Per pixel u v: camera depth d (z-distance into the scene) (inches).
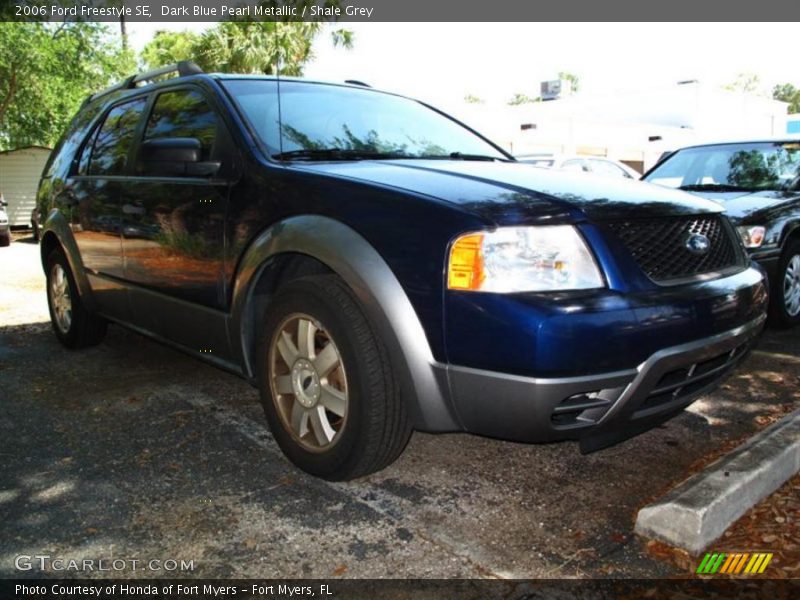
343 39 661.9
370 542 98.9
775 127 1609.3
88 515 106.2
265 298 128.6
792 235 218.1
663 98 1449.3
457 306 95.0
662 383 102.3
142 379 172.4
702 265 110.5
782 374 174.7
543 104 1422.2
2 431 139.0
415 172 116.6
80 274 181.6
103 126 186.4
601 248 97.5
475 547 97.7
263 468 122.3
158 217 145.6
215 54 639.1
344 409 108.5
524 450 130.0
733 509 100.0
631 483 116.8
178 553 96.2
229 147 132.0
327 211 110.0
